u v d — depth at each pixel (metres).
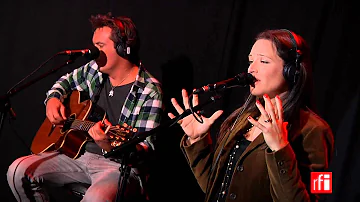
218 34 2.83
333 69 2.62
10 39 3.20
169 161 2.93
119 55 2.58
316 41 2.64
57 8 3.13
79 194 2.78
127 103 2.57
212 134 2.87
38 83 3.18
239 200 1.75
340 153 2.63
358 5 2.58
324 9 2.63
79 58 3.11
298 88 1.76
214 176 1.88
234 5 2.79
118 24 2.57
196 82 2.88
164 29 2.95
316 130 1.69
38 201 2.66
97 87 2.72
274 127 1.56
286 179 1.57
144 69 2.68
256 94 1.78
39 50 3.17
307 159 1.68
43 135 2.77
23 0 3.17
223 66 2.81
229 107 2.84
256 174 1.74
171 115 1.90
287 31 1.79
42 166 2.62
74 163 2.68
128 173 2.08
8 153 3.23
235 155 1.85
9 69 3.21
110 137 2.22
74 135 2.62
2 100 2.46
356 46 2.58
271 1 2.72
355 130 2.60
